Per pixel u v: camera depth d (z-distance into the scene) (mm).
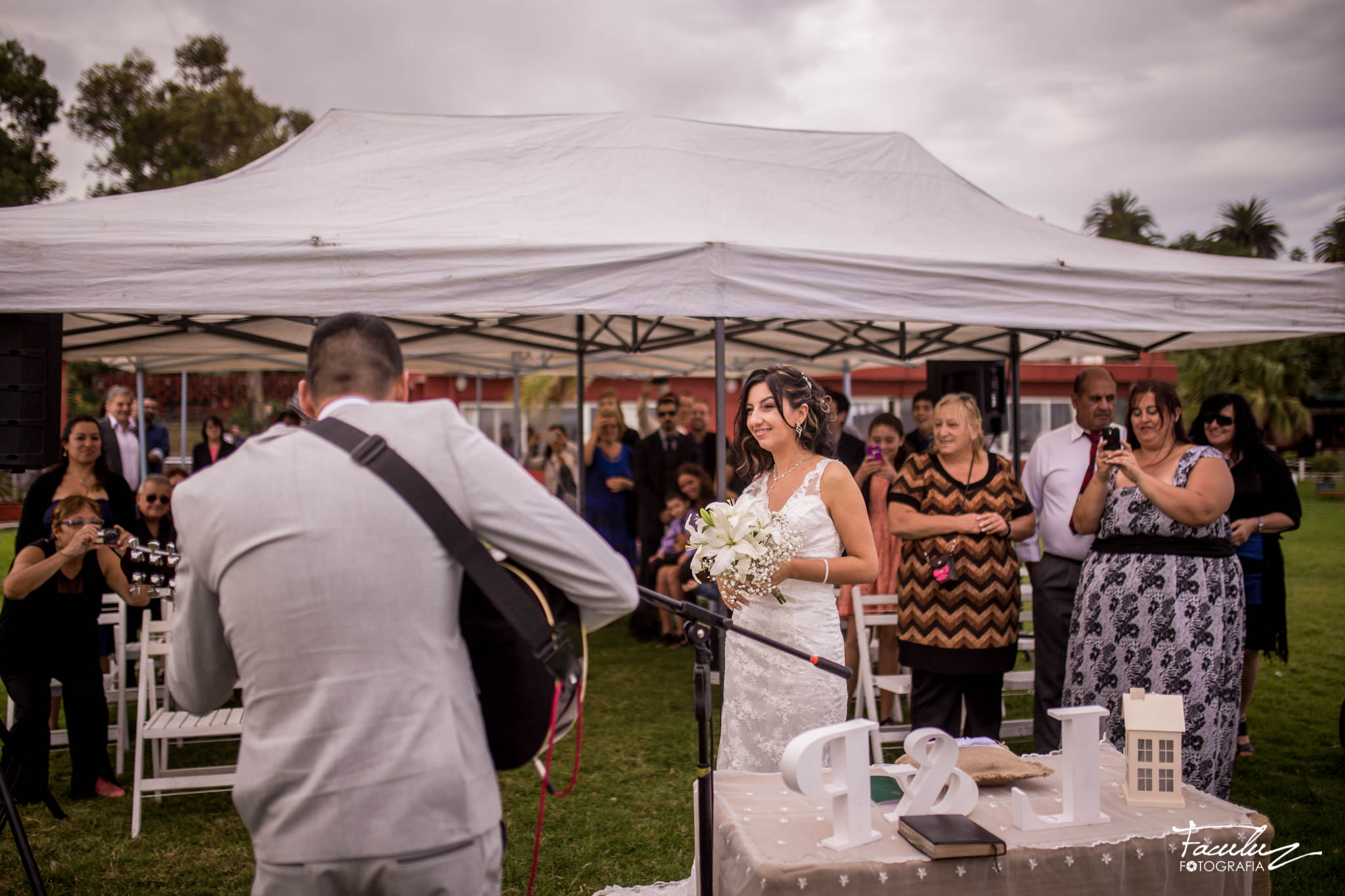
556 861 3428
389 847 1276
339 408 1484
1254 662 4484
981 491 3793
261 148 28141
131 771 4504
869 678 4301
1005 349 8391
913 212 5480
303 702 1313
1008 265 4461
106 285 3506
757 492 3023
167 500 5363
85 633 3975
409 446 1413
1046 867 1808
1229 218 61312
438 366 11945
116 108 29000
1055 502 4203
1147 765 2066
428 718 1326
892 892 1747
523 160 5359
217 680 1543
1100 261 4887
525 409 17750
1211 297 4730
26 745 3711
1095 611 3453
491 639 1490
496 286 3859
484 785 1403
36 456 3719
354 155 5562
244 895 3176
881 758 4164
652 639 7438
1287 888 3152
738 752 2852
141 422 10367
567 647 1457
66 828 3771
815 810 2023
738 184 5359
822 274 4180
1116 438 3330
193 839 3664
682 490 7203
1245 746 4609
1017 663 6633
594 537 1510
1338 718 5238
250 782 1315
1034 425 19984
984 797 2109
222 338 7047
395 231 4016
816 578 2705
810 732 1818
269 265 3656
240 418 24344
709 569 2623
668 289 4023
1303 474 29547
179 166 28422
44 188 26281
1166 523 3316
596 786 4203
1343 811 3846
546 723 1538
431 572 1367
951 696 3852
